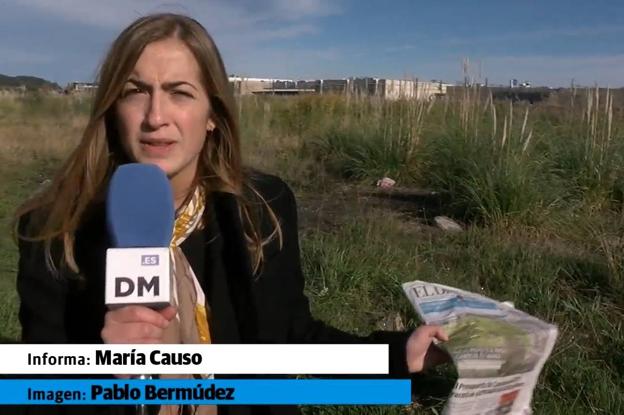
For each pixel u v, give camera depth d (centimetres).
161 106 149
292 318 174
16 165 1164
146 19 153
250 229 162
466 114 842
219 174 163
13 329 411
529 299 450
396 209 762
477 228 636
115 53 150
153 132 149
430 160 916
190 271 160
